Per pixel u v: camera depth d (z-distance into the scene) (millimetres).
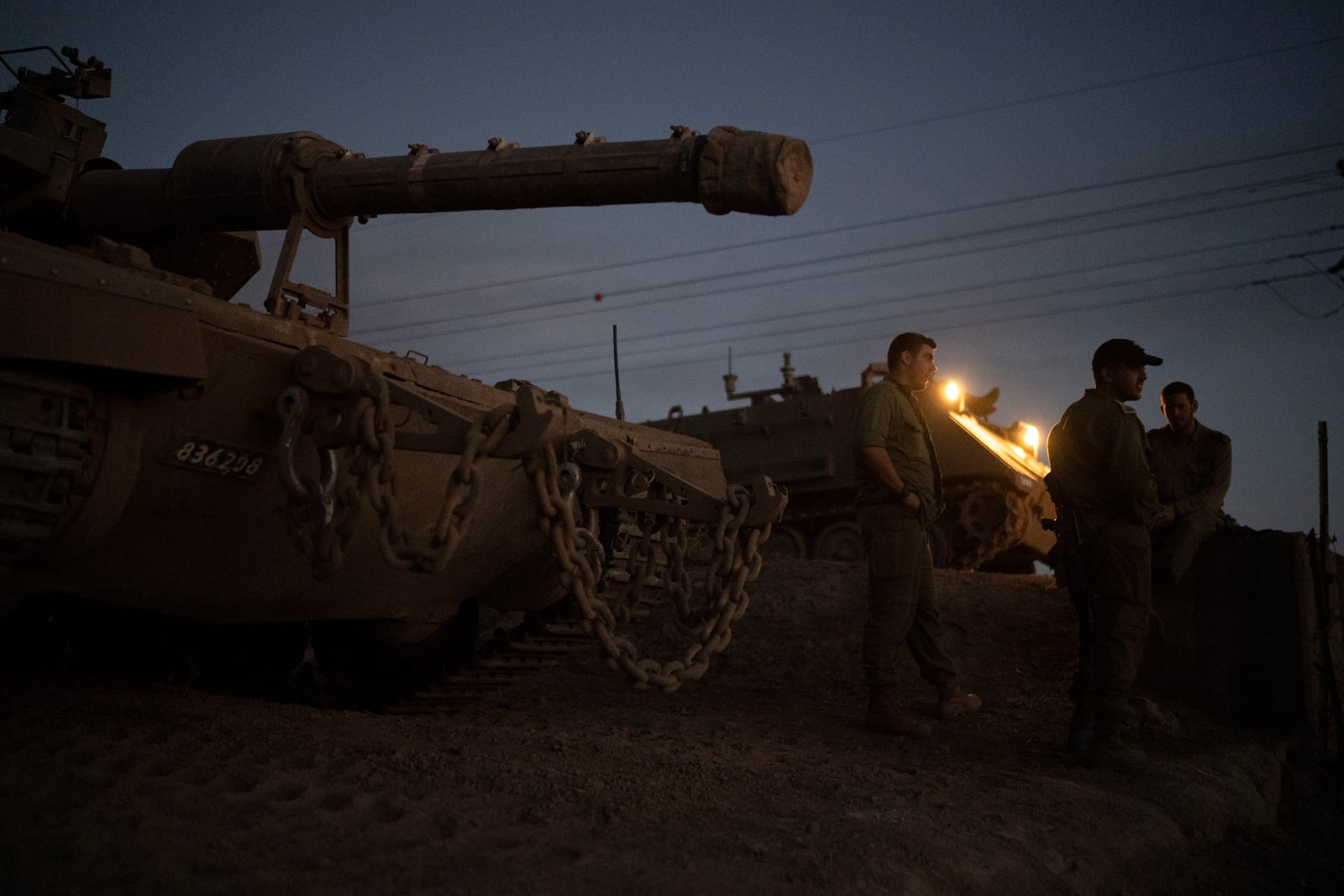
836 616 9055
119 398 3854
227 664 6199
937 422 15133
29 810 3086
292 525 4039
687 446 6688
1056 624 8578
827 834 3535
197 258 5996
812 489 16641
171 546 4449
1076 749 5680
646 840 3332
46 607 5887
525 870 2949
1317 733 6914
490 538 5648
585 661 8719
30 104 5574
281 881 2736
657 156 4410
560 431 4707
